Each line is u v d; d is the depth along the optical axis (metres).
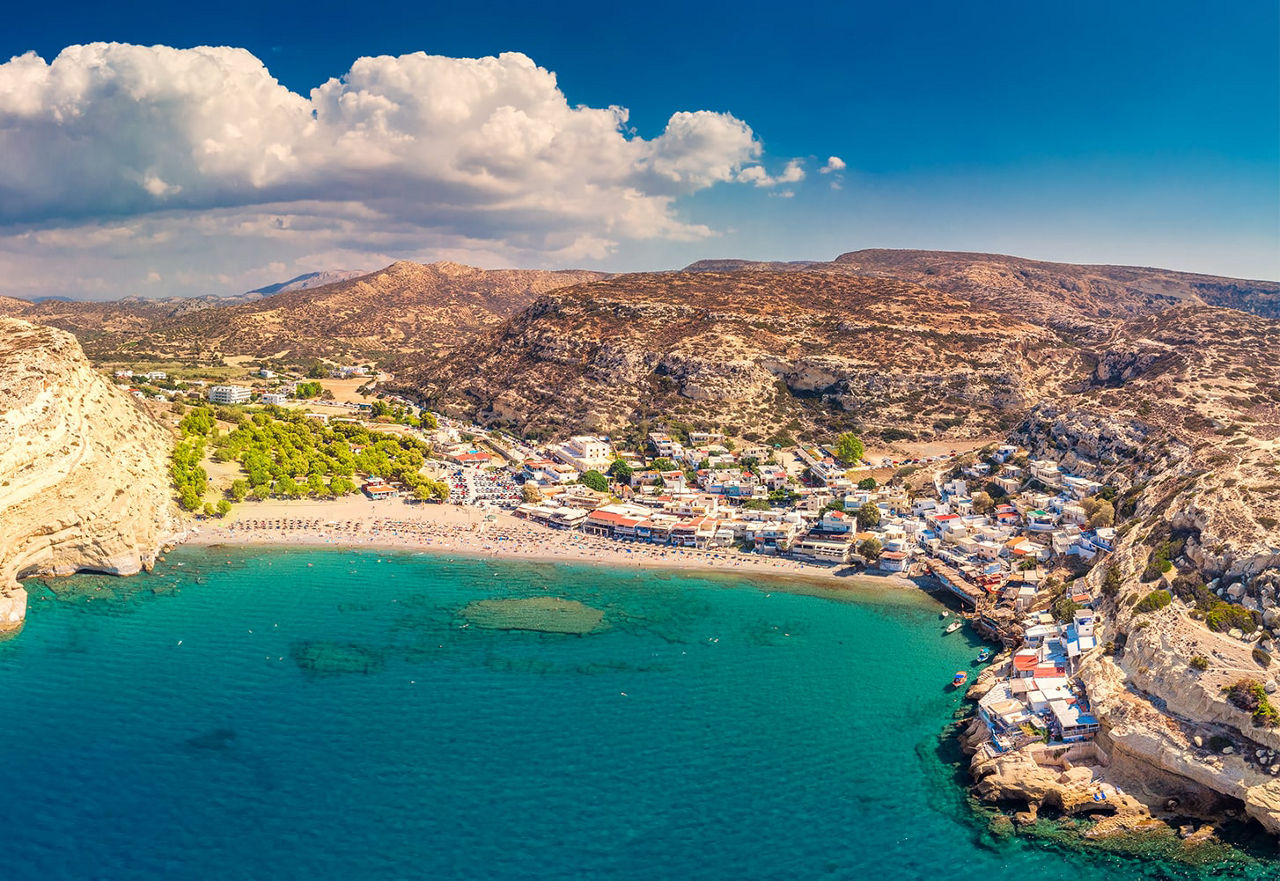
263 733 135.62
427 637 173.50
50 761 126.69
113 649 164.25
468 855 109.50
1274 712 116.31
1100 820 118.50
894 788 125.38
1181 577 147.75
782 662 165.50
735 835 114.31
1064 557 197.00
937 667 164.00
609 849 111.06
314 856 108.81
